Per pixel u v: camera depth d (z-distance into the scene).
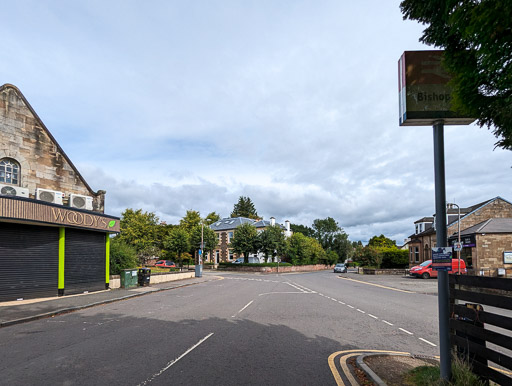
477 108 3.68
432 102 5.18
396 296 19.09
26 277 15.73
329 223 98.44
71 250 18.09
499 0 2.77
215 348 7.51
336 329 9.74
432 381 5.06
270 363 6.48
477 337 4.62
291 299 17.00
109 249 22.06
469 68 3.69
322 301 16.30
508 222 31.94
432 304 15.61
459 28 3.33
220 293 20.09
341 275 44.28
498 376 4.31
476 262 29.47
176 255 55.41
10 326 10.30
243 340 8.27
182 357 6.80
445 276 5.08
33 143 17.86
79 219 17.88
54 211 16.30
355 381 5.57
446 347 4.97
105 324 10.35
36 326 10.23
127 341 8.11
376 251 48.00
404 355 7.00
